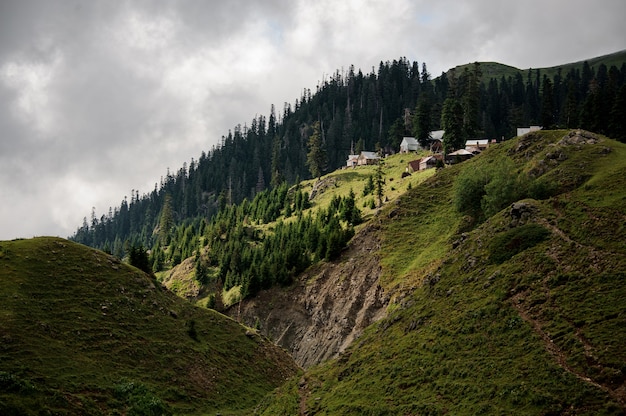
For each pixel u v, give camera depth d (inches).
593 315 1781.5
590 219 2343.8
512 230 2529.5
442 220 4229.8
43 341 2391.7
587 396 1492.4
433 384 1904.5
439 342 2117.4
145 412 2308.1
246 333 3649.1
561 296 1951.3
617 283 1871.3
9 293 2566.4
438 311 2353.6
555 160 3479.3
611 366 1553.9
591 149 3412.9
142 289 3280.0
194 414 2532.0
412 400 1872.5
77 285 2930.6
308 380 2615.7
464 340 2038.6
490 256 2460.6
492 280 2274.9
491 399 1664.6
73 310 2721.5
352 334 3769.7
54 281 2856.8
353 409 2012.8
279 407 2429.9
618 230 2176.4
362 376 2261.3
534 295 2030.0
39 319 2513.5
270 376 3358.8
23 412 1844.2
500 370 1769.2
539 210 2581.2
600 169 3107.8
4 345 2228.1
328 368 2635.3
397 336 2420.0
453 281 2504.9
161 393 2566.4
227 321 3663.9
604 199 2508.6
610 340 1638.8
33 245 3053.6
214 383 2923.2
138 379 2559.1
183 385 2741.1
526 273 2177.7
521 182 3405.5
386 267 4030.5
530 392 1590.8
